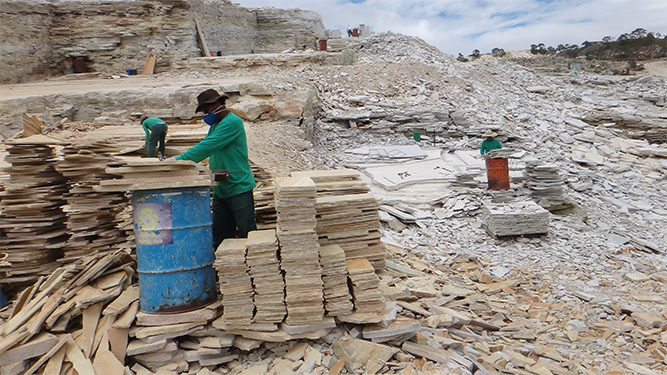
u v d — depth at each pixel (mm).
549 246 8453
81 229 5086
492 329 5227
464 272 7258
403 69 18812
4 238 5129
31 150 5164
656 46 57562
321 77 17125
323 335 4012
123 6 19984
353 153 13008
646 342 5266
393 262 6484
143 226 3861
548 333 5402
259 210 5781
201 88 12805
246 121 12719
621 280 7289
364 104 15969
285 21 28141
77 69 19906
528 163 10234
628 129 18047
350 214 5008
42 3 19297
